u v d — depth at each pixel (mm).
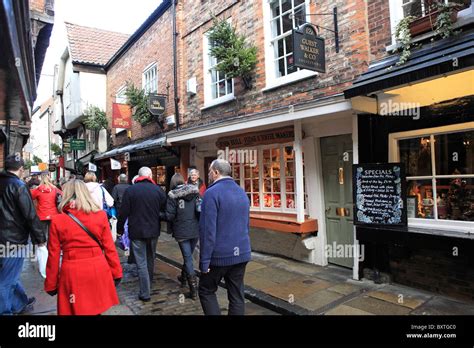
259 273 5660
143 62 12031
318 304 4277
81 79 16109
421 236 4121
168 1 10039
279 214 6668
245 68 6812
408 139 4707
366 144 5016
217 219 3309
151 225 4793
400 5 4680
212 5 8297
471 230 3996
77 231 2967
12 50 3400
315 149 6023
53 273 2955
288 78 6312
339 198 5785
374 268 4957
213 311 3395
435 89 4160
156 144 9242
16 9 3293
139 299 4766
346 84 5219
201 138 8727
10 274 3871
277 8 6734
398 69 4020
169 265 6773
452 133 4262
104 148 16297
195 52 9102
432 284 4430
